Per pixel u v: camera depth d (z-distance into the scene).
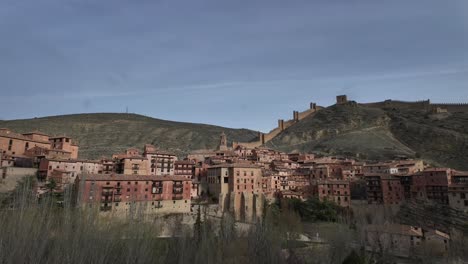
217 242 67.12
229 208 124.19
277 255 66.31
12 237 47.09
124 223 67.44
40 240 48.97
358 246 77.19
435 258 85.31
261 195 127.88
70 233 52.38
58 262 47.62
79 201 76.00
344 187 133.75
